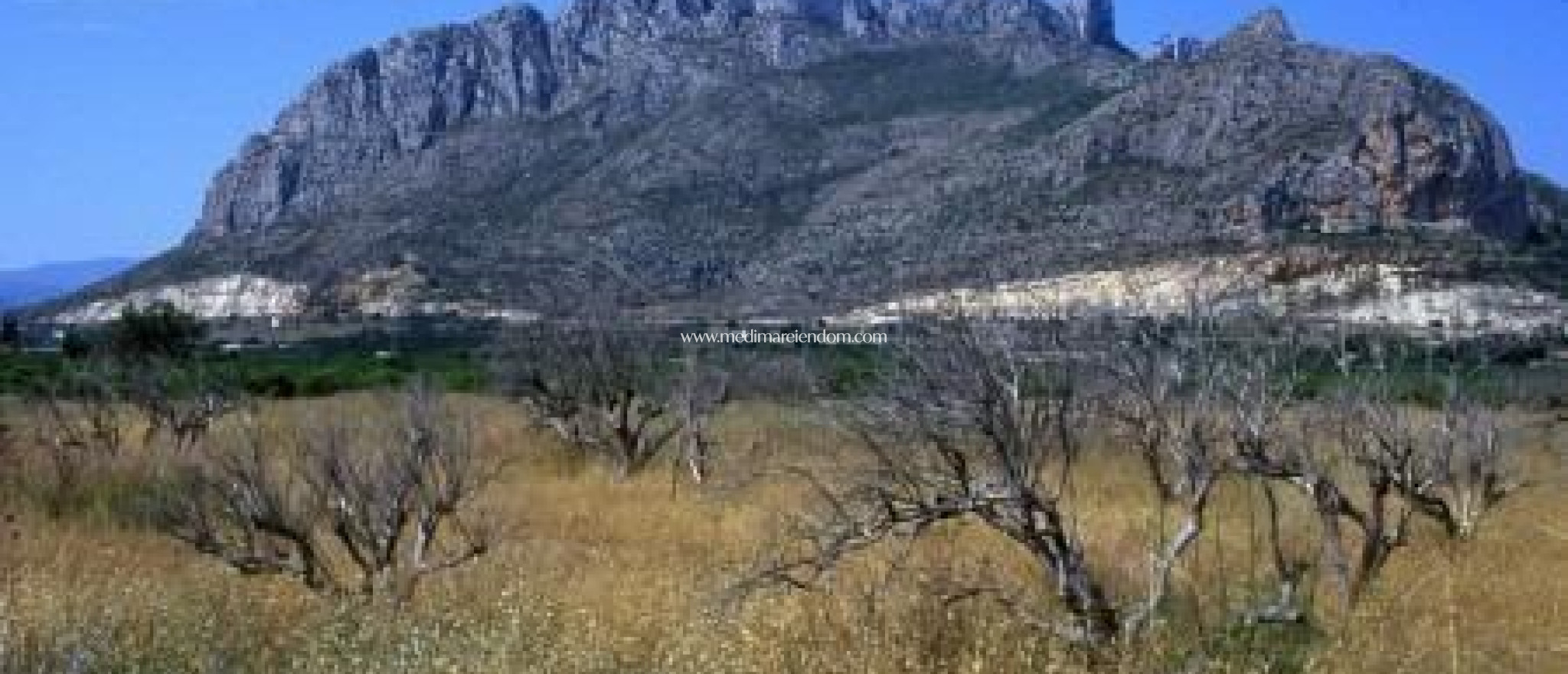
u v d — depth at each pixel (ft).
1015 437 30.83
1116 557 37.99
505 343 103.45
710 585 37.86
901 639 28.66
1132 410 36.35
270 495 49.11
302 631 31.86
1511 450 60.03
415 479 48.65
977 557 37.17
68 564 44.04
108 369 101.19
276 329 285.84
